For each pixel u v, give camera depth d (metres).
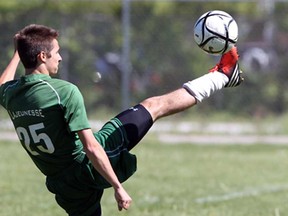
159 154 46.03
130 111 22.64
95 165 20.41
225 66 23.19
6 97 21.41
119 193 20.20
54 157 21.31
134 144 22.52
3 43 54.16
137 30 55.69
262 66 56.66
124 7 53.44
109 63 56.09
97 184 21.62
